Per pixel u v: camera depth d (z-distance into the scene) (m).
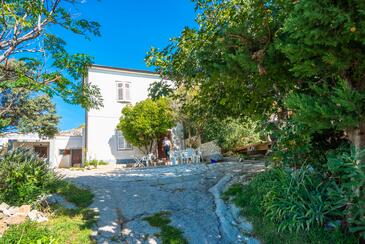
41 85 6.05
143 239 4.29
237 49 3.58
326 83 2.97
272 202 4.42
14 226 4.32
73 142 21.73
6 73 6.89
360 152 2.93
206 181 7.79
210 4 5.69
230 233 4.38
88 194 6.55
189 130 17.39
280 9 3.45
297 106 2.72
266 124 4.98
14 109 13.63
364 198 2.95
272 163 5.93
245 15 4.25
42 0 6.44
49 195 6.05
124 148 18.11
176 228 4.62
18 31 6.47
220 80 4.55
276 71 3.54
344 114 2.49
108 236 4.36
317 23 2.39
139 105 17.02
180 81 6.19
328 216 3.87
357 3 2.21
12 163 6.24
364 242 3.21
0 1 5.86
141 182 8.16
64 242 4.06
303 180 4.38
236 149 14.76
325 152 4.58
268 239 3.93
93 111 17.64
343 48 2.52
